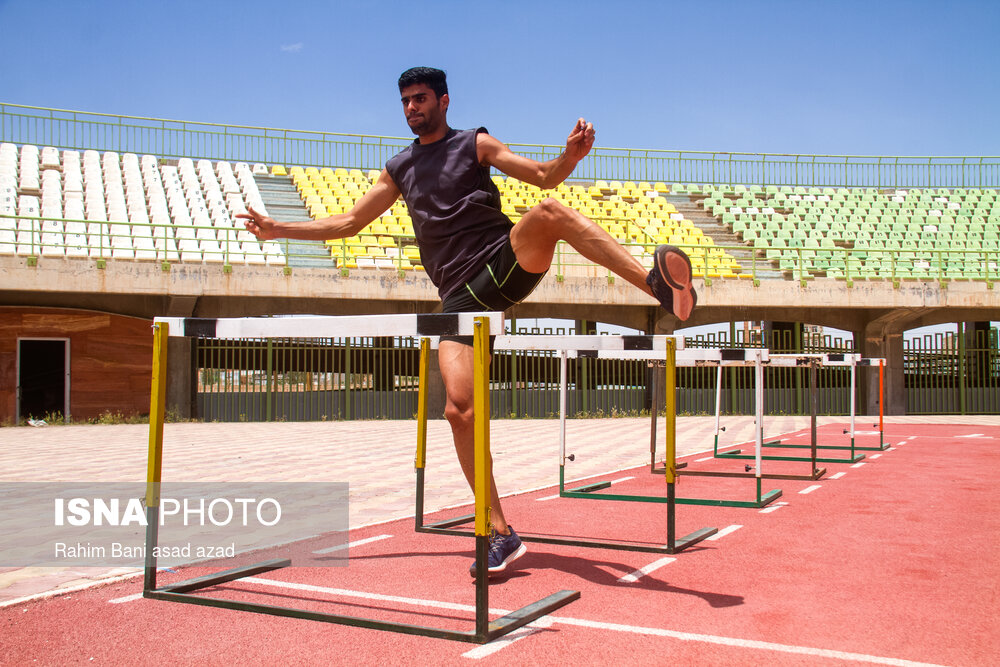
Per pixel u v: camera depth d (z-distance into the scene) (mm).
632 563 4707
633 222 26297
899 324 22734
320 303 19031
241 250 20031
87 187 22516
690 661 3016
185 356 18359
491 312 3293
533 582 4246
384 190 4152
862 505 6902
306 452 11227
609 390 21625
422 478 5637
